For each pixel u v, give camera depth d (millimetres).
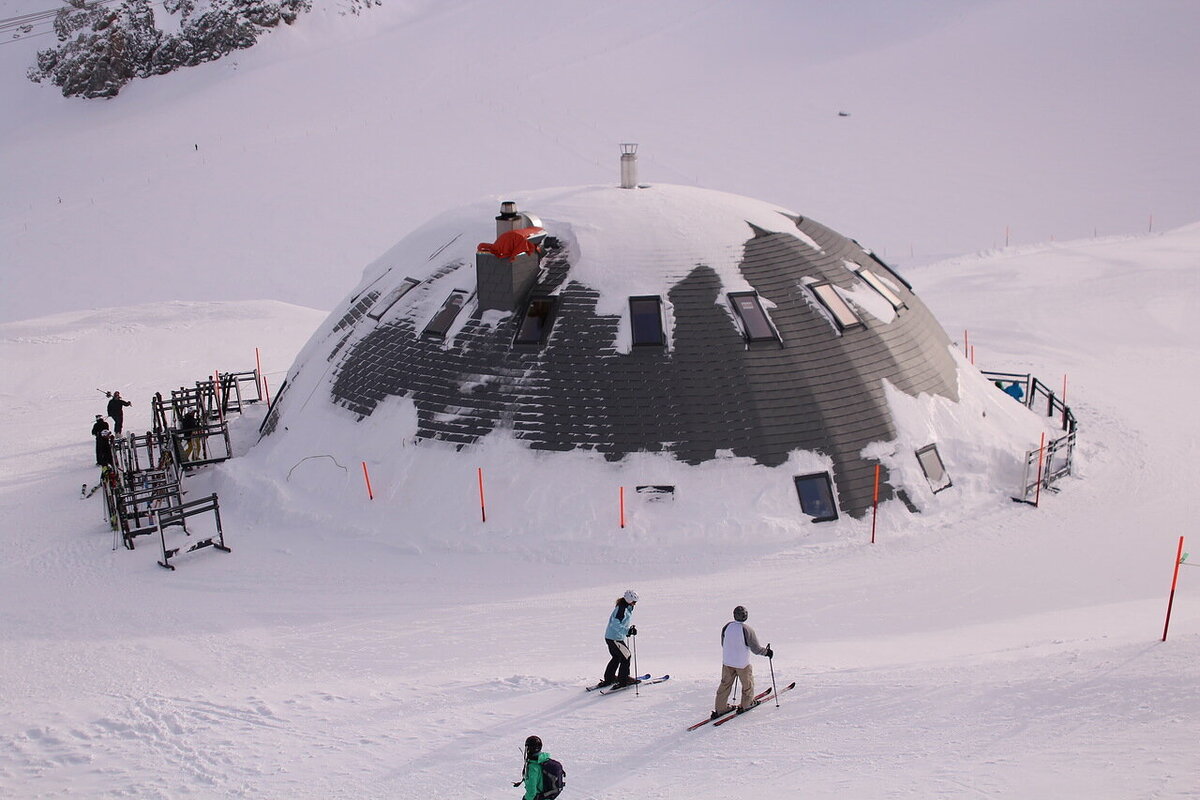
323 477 27734
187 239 99375
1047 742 13383
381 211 103375
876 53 155375
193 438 31891
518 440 25984
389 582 23625
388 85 157125
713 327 26453
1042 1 165125
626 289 27062
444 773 14406
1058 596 21562
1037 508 26359
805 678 16812
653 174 108750
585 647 19906
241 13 183125
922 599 21797
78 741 16141
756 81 147750
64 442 36219
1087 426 32719
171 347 49844
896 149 113938
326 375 30766
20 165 139125
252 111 150750
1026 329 47625
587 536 24578
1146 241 65812
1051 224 86375
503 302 27297
